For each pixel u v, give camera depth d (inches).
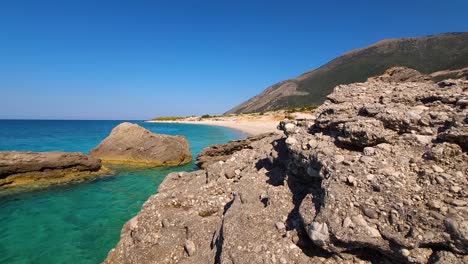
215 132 2800.2
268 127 2883.9
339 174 237.9
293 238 238.7
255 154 463.8
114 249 356.8
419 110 279.9
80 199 669.3
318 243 212.7
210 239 308.7
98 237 474.6
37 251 427.8
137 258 323.0
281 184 335.6
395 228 192.2
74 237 474.9
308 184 300.0
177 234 333.1
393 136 263.0
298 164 306.7
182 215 353.1
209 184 406.3
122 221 542.0
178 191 409.7
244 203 313.3
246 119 4242.1
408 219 190.9
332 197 221.1
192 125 4507.9
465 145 222.1
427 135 250.7
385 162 236.4
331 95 406.3
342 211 211.3
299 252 228.2
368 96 372.2
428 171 216.1
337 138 293.3
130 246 342.6
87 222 535.8
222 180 411.5
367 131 263.7
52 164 808.3
